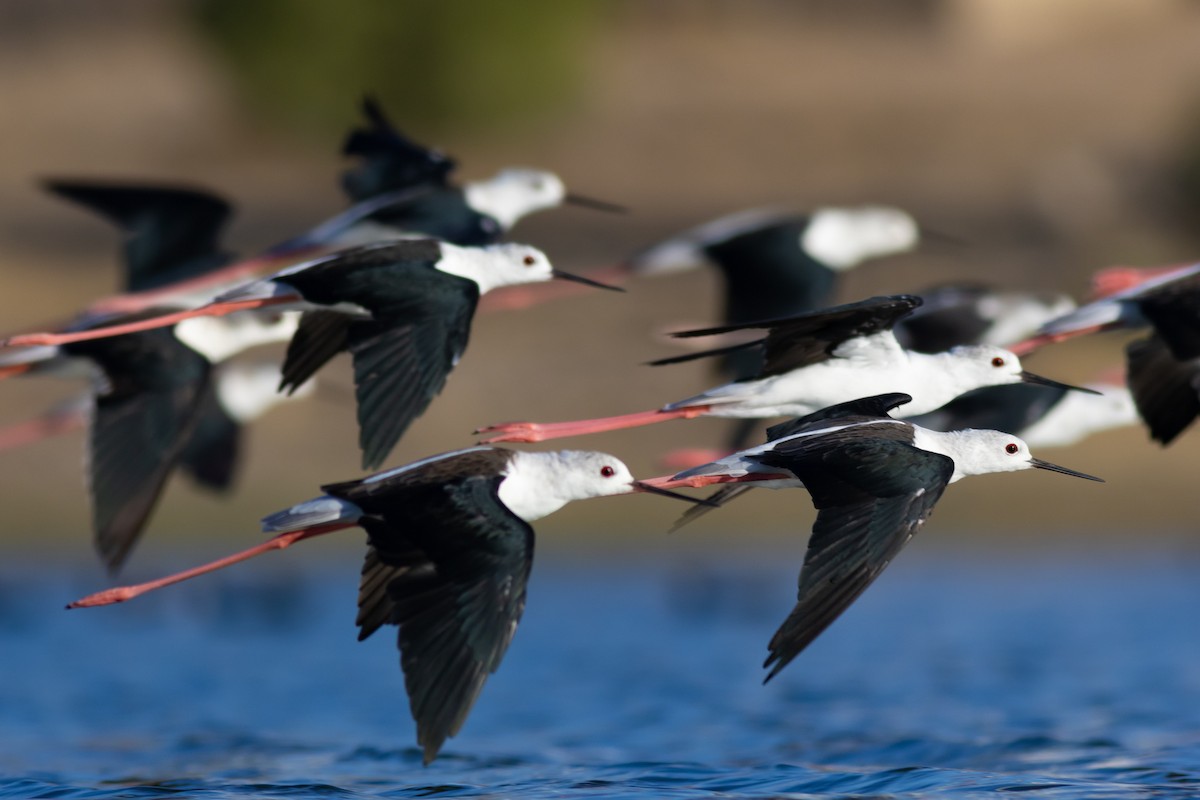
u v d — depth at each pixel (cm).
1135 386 1124
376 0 3925
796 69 4497
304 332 1027
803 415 988
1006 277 3048
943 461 861
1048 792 1034
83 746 1272
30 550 2225
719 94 4291
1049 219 3338
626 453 2467
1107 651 1667
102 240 3372
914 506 845
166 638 1791
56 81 4534
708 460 1225
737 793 1046
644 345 2716
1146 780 1071
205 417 1430
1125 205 3388
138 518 1070
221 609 1920
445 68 3934
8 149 4016
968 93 4253
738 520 2302
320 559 2211
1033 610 1900
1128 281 1256
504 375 2620
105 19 4981
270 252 1309
